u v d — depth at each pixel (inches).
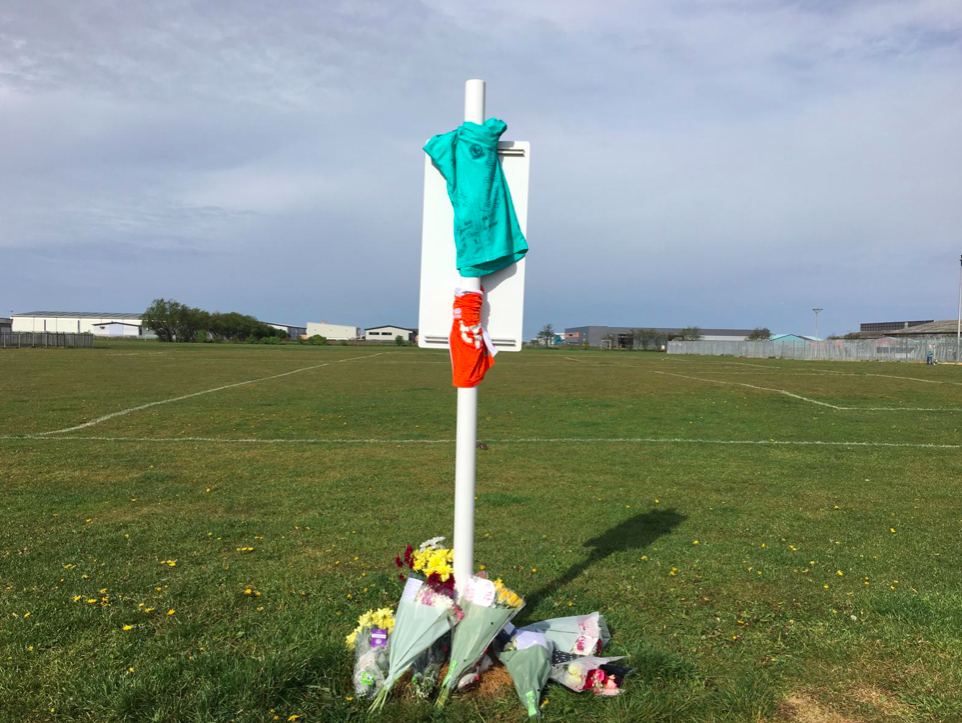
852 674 134.6
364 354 2256.4
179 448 436.5
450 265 128.0
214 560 207.6
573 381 1098.7
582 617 139.9
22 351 2007.9
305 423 564.4
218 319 4375.0
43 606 165.5
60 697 121.7
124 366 1307.8
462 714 116.0
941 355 2080.5
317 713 116.0
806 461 406.3
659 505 291.7
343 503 288.4
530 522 261.3
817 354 2445.9
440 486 324.8
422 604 118.8
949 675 133.3
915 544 232.1
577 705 119.6
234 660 133.1
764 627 158.2
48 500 290.0
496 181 124.7
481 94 124.0
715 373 1358.3
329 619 159.5
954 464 398.3
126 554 213.2
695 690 126.8
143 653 140.9
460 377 122.3
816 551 223.1
